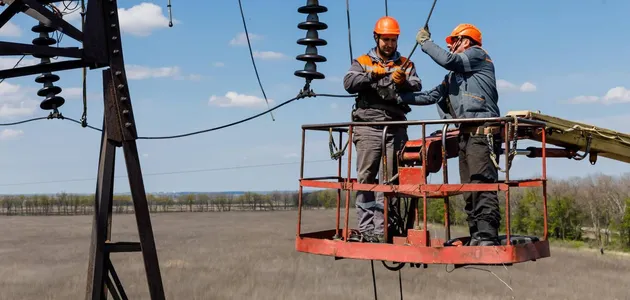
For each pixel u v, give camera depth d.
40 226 90.62
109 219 10.46
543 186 7.40
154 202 145.12
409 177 7.73
